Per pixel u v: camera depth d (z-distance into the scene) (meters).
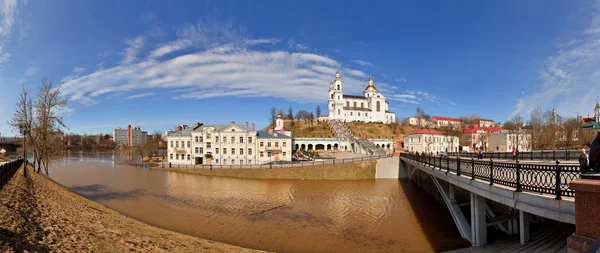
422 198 29.86
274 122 123.12
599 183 5.42
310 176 44.03
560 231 10.89
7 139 106.88
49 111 32.41
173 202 27.61
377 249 16.39
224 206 26.20
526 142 65.06
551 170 8.09
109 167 59.53
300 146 83.00
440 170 18.09
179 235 16.03
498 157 29.50
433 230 19.28
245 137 57.25
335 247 16.75
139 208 25.23
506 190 9.78
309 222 21.45
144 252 10.85
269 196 31.06
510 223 14.30
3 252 7.61
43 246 8.99
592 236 5.52
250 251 14.25
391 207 26.00
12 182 17.36
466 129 91.56
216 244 14.89
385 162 45.00
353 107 128.12
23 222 10.49
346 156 63.34
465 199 21.03
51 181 27.80
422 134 73.19
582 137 54.59
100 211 18.41
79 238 10.75
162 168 54.69
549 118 69.06
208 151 57.72
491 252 11.27
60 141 34.50
